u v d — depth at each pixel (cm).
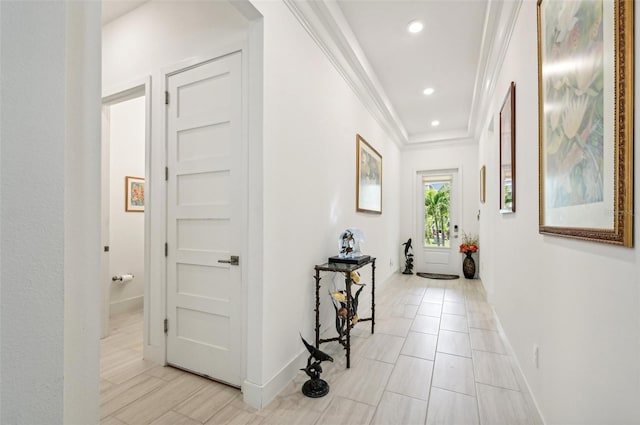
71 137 60
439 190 602
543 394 157
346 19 260
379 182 443
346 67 297
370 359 235
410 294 438
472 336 281
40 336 52
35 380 51
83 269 62
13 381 49
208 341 206
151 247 231
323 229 261
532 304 176
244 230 191
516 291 218
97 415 63
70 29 60
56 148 55
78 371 61
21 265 50
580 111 108
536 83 165
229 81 199
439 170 599
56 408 54
